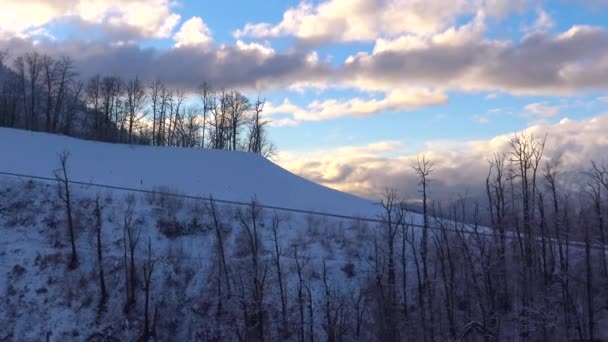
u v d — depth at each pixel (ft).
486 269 153.58
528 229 176.65
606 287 161.07
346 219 194.80
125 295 157.69
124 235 164.25
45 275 160.76
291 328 153.48
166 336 152.05
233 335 152.76
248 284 159.84
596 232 174.50
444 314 158.71
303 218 192.34
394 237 181.57
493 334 147.13
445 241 172.14
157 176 228.63
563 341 150.10
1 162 217.56
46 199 186.19
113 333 150.71
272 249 175.01
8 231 174.09
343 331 150.71
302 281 154.40
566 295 155.22
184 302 159.12
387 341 148.46
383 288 157.89
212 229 182.39
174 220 183.11
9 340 145.79
